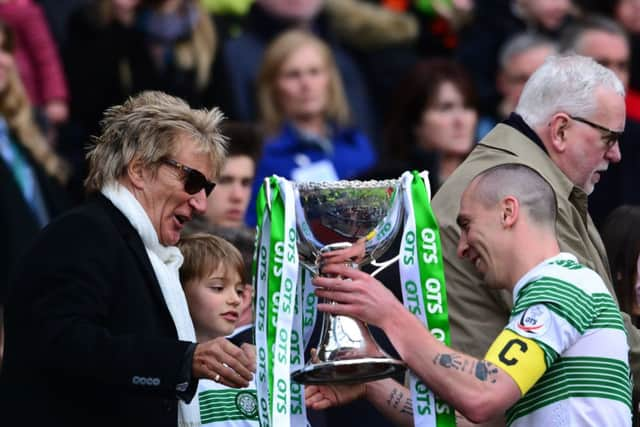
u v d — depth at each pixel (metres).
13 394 13.37
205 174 13.89
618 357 13.32
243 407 15.25
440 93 22.30
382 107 27.53
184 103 14.16
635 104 24.41
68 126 24.72
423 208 13.11
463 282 14.71
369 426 17.22
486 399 12.74
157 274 13.92
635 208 16.61
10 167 21.80
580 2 28.72
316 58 23.89
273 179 13.05
